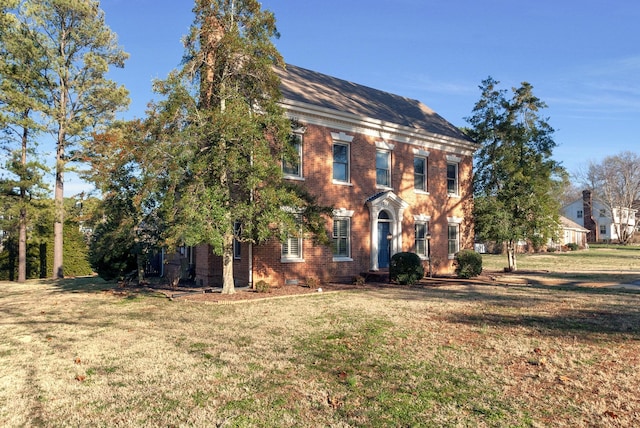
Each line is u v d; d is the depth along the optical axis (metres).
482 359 6.73
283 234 13.84
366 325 9.38
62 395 5.47
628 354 6.94
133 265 20.23
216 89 14.39
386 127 20.94
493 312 10.88
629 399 5.07
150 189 13.01
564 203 77.69
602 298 13.22
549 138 23.33
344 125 19.66
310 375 6.07
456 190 24.77
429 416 4.64
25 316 11.66
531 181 22.50
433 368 6.29
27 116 24.94
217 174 13.16
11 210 23.66
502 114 24.19
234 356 7.06
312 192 18.33
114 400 5.27
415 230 22.56
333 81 23.92
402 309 11.47
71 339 8.59
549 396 5.19
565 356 6.86
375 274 19.03
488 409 4.81
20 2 24.20
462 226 24.69
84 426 4.55
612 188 67.75
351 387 5.55
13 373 6.41
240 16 14.13
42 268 28.20
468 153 25.25
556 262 32.56
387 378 5.88
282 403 5.07
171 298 14.15
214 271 18.66
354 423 4.50
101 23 27.33
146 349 7.64
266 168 13.06
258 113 14.36
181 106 13.09
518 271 24.33
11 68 23.95
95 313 11.82
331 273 18.75
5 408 5.07
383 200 20.44
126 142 14.20
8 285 23.03
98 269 20.00
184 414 4.79
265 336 8.52
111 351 7.55
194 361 6.84
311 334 8.62
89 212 19.44
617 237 67.12
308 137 18.41
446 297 13.79
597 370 6.15
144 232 18.22
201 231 12.20
